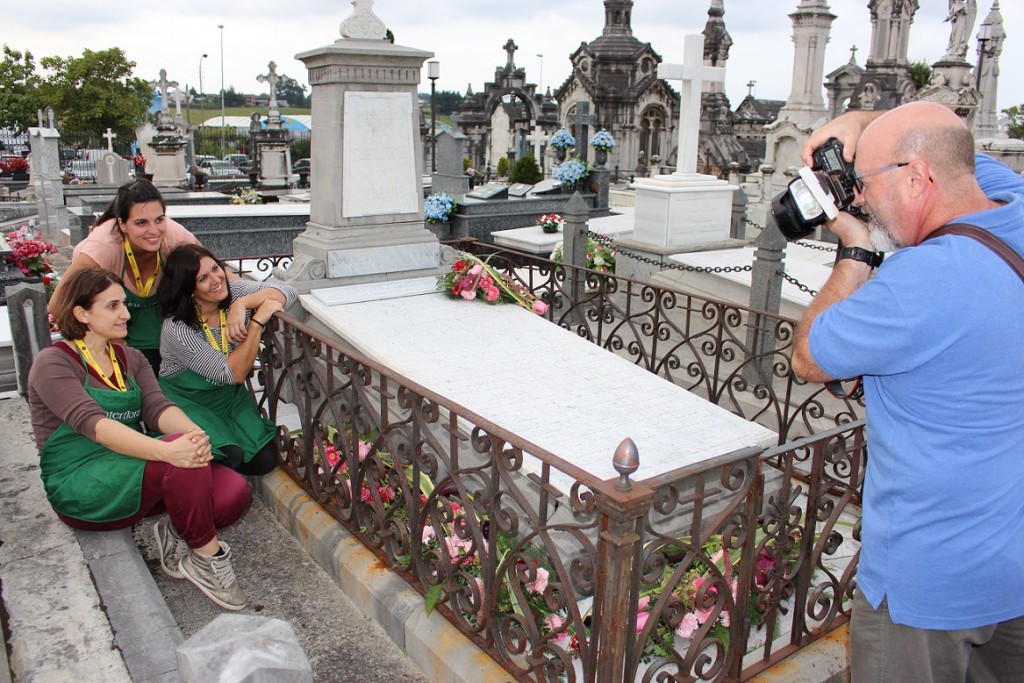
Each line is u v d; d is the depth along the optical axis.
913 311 1.94
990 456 1.99
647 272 9.62
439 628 3.21
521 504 2.74
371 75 5.80
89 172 29.66
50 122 20.88
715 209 9.80
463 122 32.66
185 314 4.07
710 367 7.20
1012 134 35.44
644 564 2.56
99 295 3.45
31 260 7.12
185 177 22.38
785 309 7.35
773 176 17.23
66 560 3.45
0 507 3.87
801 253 9.35
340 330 5.29
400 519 3.61
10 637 2.99
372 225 6.05
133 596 3.24
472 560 3.46
